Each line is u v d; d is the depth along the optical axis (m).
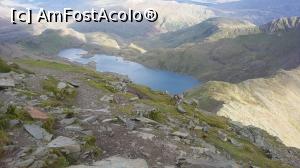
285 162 54.59
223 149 43.50
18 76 55.12
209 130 51.34
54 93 50.19
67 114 35.84
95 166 25.42
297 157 63.16
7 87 44.25
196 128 48.25
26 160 24.28
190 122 50.88
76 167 24.91
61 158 25.48
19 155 25.05
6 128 29.08
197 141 38.06
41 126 30.41
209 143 43.34
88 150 27.95
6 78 51.34
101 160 26.72
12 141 27.05
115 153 29.22
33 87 50.75
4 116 30.44
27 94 43.22
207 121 65.81
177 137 36.06
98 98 53.03
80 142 28.83
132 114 41.94
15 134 28.34
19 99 40.25
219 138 49.16
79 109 41.19
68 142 28.02
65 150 26.78
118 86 73.06
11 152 25.56
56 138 28.55
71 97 51.59
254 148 55.62
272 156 54.59
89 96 54.03
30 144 27.16
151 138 32.91
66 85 56.16
